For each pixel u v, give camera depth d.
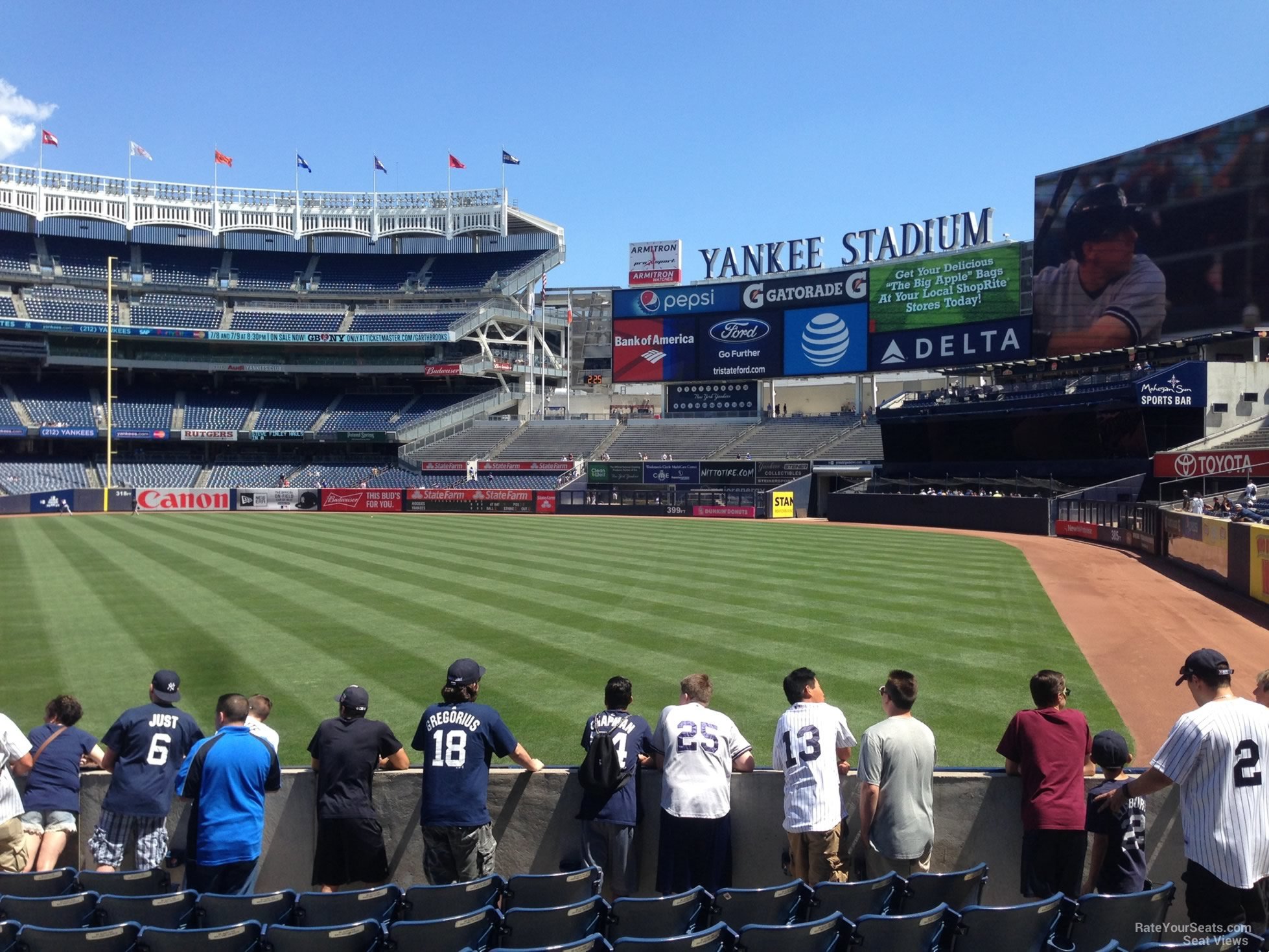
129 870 6.46
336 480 67.00
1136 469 39.47
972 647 14.92
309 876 6.86
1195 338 37.81
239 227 75.38
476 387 76.44
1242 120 35.56
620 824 6.27
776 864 6.59
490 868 6.39
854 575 23.78
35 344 66.19
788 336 55.88
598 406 76.62
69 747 7.01
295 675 13.35
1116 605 19.45
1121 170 39.56
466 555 29.06
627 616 17.66
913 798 5.86
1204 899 5.13
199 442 71.56
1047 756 5.91
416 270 78.25
